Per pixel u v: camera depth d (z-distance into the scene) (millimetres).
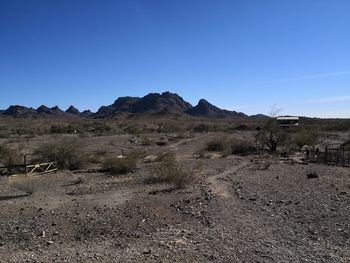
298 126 86750
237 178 24688
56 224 14281
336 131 90562
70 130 91812
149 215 15203
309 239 11781
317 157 35969
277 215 14758
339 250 10695
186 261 9977
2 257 10664
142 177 25938
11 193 21219
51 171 29641
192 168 29734
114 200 18562
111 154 42938
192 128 112688
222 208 16016
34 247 11672
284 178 24625
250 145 47469
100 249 11234
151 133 88438
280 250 10742
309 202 17078
